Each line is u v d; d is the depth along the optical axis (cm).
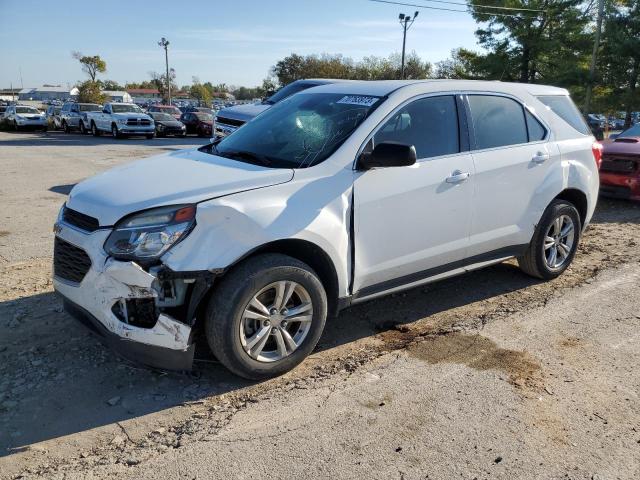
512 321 459
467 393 350
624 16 2922
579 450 297
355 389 354
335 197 369
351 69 5828
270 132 437
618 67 2989
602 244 698
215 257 323
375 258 397
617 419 326
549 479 275
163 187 346
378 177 390
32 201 911
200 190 338
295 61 5972
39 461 282
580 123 565
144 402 336
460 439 304
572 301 502
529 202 496
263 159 396
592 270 589
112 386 351
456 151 443
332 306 387
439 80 458
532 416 327
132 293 319
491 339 426
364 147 389
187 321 329
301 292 361
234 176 357
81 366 372
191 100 10775
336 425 316
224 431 309
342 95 446
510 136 487
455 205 436
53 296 485
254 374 352
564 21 3222
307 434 307
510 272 578
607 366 387
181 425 315
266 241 337
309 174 367
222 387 355
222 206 327
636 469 283
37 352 388
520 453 294
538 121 513
